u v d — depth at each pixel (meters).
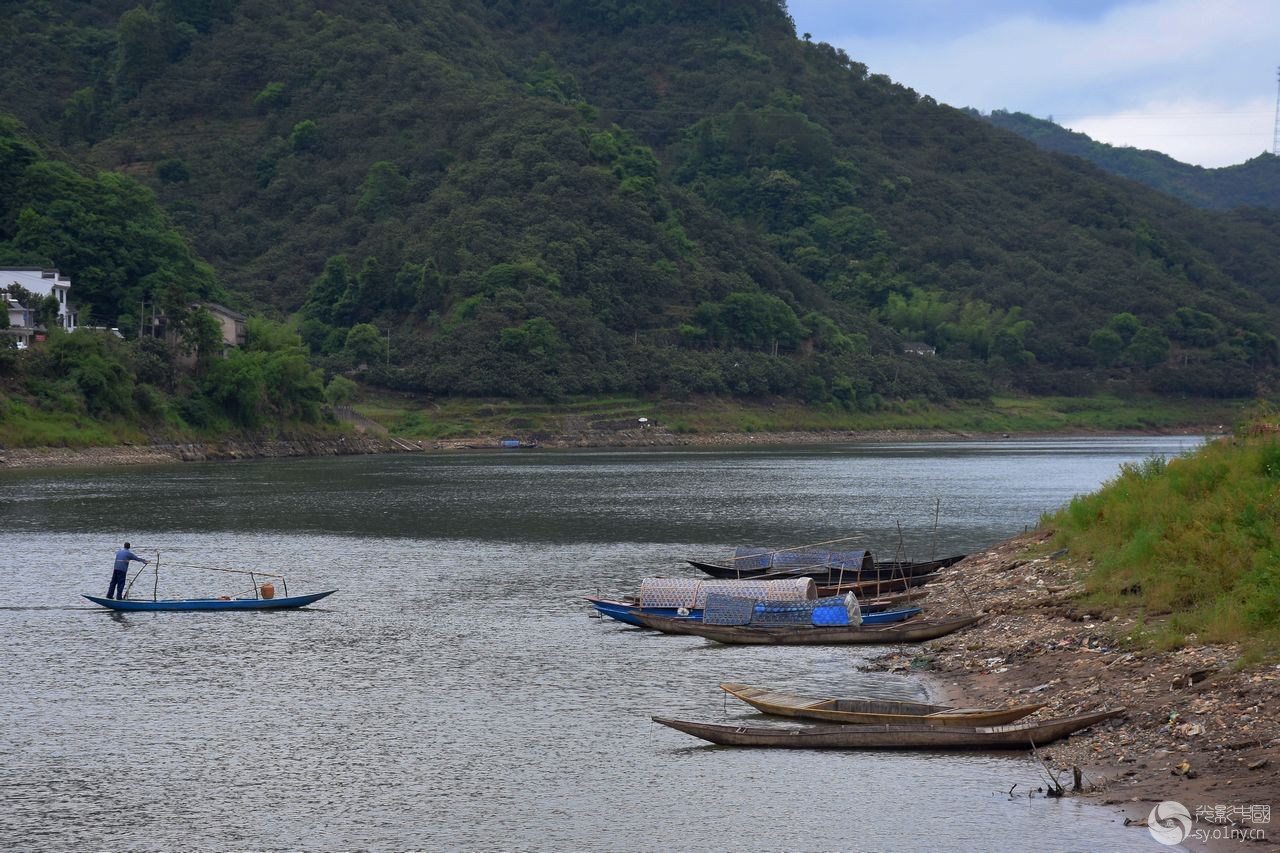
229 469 144.75
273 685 38.25
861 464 161.38
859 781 27.75
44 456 139.00
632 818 26.00
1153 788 25.45
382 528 82.94
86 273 192.50
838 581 55.28
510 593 56.50
